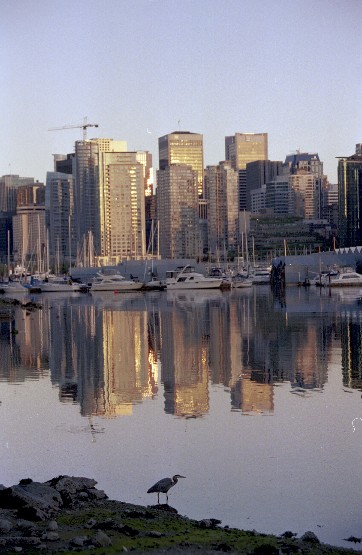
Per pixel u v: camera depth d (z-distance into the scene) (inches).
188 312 5467.5
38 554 893.2
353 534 1079.0
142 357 2962.6
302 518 1143.0
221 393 2118.6
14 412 1904.5
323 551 948.6
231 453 1496.1
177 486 1296.8
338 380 2299.5
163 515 1109.1
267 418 1787.6
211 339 3577.8
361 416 1790.1
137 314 5393.7
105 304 6791.3
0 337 3907.5
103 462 1444.4
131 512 1096.8
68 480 1242.6
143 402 2014.0
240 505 1205.1
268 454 1483.8
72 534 981.8
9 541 935.0
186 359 2861.7
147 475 1360.7
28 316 5462.6
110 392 2172.7
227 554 906.7
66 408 1947.6
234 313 5255.9
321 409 1876.2
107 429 1706.4
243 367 2608.3
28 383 2356.1
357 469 1380.4
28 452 1521.9
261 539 983.6
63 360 2918.3
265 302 6555.1
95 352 3169.3
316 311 5300.2
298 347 3164.4
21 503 1103.0
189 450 1520.7
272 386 2214.6
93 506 1141.1
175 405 1962.4
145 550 910.4
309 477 1338.6
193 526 1047.0
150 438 1620.3
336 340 3412.9
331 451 1497.3
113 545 928.9
